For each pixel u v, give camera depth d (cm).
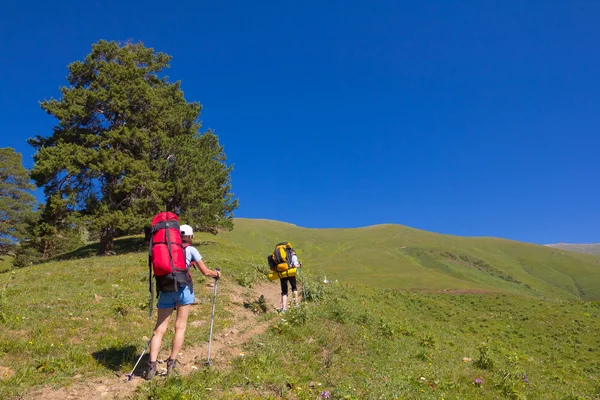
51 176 3039
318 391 710
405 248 14275
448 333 2064
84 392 577
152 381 614
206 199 3644
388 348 1130
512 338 2522
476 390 952
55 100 3178
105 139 3184
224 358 782
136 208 3241
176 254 656
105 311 1041
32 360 679
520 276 12612
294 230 16650
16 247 5053
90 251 3691
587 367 1983
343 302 1650
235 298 1398
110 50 3453
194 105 4134
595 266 13775
